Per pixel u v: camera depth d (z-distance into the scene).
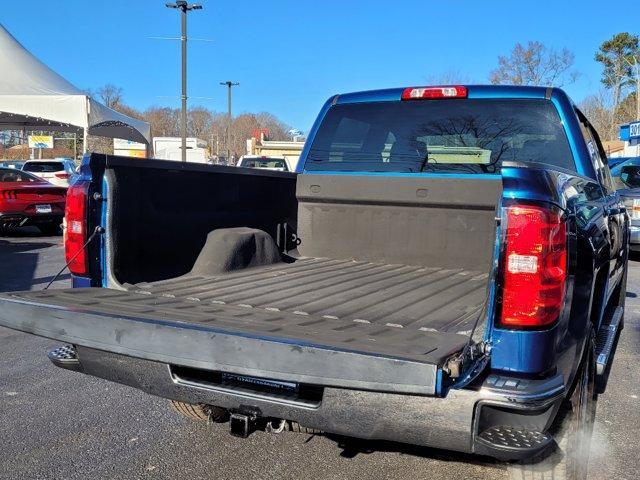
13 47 18.72
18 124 21.72
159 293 3.34
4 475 3.43
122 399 4.59
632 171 11.88
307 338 2.40
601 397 4.73
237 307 3.10
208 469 3.55
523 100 4.16
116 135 23.16
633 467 3.60
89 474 3.47
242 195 4.25
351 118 4.75
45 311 2.83
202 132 81.00
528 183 2.37
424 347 2.33
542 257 2.35
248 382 2.68
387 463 3.62
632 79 47.38
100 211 3.35
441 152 4.45
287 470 3.54
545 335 2.38
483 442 2.29
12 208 13.51
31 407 4.40
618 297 5.55
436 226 4.31
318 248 4.72
